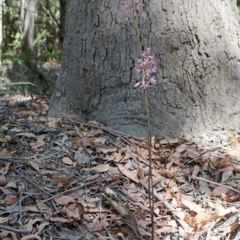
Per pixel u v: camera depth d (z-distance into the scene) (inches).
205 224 107.2
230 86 143.6
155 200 112.3
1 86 226.5
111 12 140.3
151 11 136.9
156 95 138.6
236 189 117.1
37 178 113.2
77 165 119.0
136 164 122.6
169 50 137.6
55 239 98.9
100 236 100.6
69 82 150.3
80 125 136.4
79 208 104.3
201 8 139.8
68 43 151.0
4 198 106.6
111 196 110.9
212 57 140.2
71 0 150.3
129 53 139.2
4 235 96.1
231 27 146.7
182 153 129.8
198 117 139.9
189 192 118.1
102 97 144.3
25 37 409.1
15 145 125.0
